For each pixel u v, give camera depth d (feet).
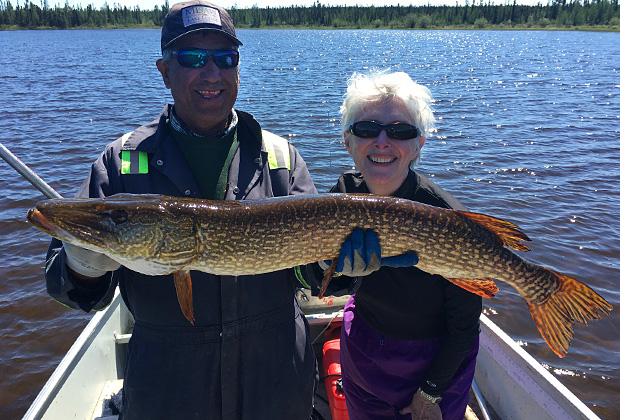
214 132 3.22
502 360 4.54
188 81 2.97
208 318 2.99
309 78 37.27
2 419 6.05
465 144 17.65
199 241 3.01
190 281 2.97
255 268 3.09
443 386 3.32
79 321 7.82
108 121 21.20
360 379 3.69
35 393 6.44
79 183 13.10
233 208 3.08
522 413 4.19
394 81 3.31
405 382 3.54
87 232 2.81
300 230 3.13
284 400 3.13
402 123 3.26
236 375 3.04
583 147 17.33
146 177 3.11
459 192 12.82
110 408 4.52
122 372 5.37
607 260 9.37
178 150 3.16
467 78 39.19
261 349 3.09
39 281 8.76
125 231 2.88
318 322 5.34
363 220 3.16
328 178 13.34
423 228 3.20
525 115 23.30
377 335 3.58
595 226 10.80
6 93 29.25
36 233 10.41
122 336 5.25
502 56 65.26
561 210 11.66
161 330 2.97
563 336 3.51
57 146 16.74
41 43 98.12
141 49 80.02
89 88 32.14
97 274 2.89
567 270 9.05
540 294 3.49
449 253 3.25
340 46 87.97
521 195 12.60
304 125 19.75
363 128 3.30
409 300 3.35
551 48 84.69
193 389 2.95
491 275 3.37
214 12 3.05
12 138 17.79
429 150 16.81
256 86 32.32
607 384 6.52
